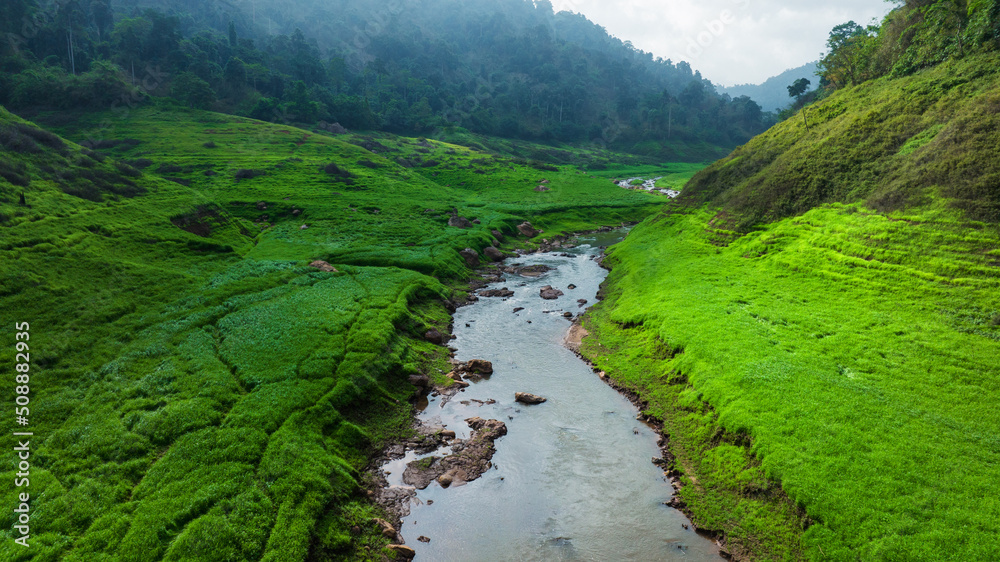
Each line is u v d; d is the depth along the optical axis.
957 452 23.23
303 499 23.38
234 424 27.84
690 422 30.50
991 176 42.22
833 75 97.12
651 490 26.09
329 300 47.00
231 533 21.03
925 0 78.00
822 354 33.31
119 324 39.12
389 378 35.91
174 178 95.69
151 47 194.12
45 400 29.00
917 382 28.91
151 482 23.56
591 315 50.81
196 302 44.53
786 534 21.72
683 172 195.00
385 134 192.75
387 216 86.69
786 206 59.28
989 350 30.45
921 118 55.66
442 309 52.19
